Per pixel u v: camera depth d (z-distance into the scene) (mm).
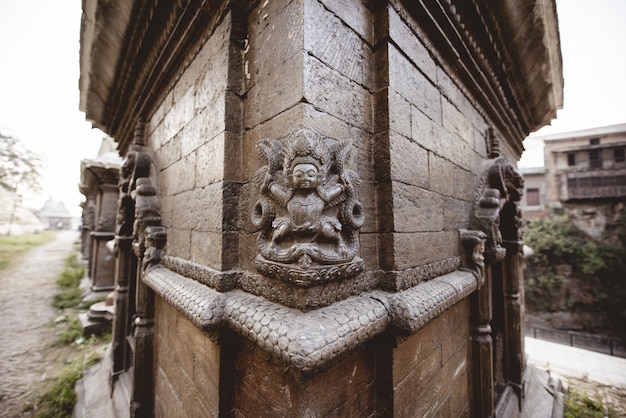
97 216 9305
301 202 1146
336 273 1206
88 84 3488
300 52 1240
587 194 16156
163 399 2330
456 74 2457
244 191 1566
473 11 2154
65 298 8852
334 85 1372
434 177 2037
